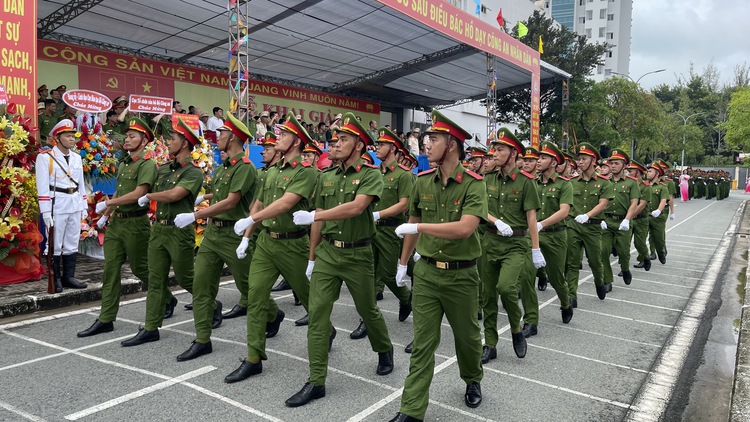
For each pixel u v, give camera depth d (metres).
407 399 3.56
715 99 69.19
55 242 6.77
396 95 24.38
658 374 4.97
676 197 35.47
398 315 6.80
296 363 4.89
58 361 4.82
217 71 17.91
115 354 5.01
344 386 4.41
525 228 5.36
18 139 7.08
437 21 14.26
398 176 6.48
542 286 8.61
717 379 4.97
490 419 3.92
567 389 4.55
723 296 8.41
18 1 7.27
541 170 6.69
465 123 30.22
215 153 10.71
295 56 17.59
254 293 4.50
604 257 8.38
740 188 56.25
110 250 5.61
